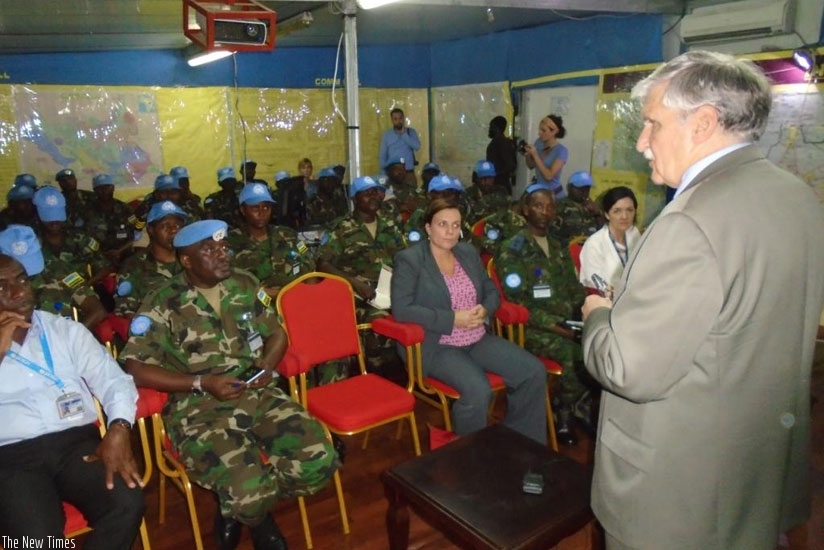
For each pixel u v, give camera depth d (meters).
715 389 1.03
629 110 5.35
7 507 1.69
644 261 1.03
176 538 2.30
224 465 1.97
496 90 7.00
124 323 2.90
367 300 3.45
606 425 1.20
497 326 3.11
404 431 3.10
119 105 6.86
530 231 3.13
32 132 6.54
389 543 2.04
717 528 1.09
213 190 7.49
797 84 4.27
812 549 2.15
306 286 2.63
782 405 1.08
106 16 4.47
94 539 1.74
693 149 1.07
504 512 1.62
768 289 1.00
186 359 2.20
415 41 7.62
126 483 1.80
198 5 3.18
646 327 1.01
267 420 2.18
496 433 2.05
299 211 5.80
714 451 1.05
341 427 2.27
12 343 1.84
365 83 7.88
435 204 2.73
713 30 4.62
